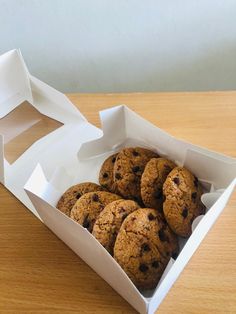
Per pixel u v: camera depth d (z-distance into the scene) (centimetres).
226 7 49
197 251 25
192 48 54
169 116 35
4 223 28
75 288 24
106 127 31
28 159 33
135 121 30
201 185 28
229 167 25
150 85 59
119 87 59
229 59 55
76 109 35
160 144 29
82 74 58
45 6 50
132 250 22
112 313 23
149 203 26
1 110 38
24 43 55
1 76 36
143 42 53
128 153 29
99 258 21
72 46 54
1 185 31
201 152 26
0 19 52
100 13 50
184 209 25
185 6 49
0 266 26
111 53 55
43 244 27
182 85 59
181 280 23
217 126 34
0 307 23
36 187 27
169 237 24
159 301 22
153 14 50
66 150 33
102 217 24
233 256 24
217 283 23
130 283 20
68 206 28
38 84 36
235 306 22
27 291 24
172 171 26
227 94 37
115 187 29
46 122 36
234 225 26
